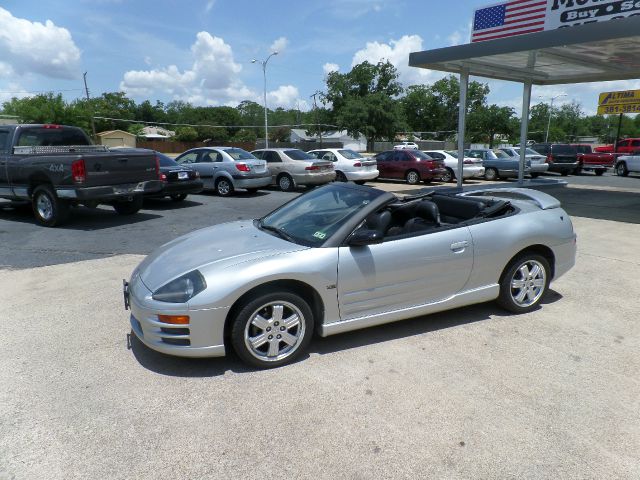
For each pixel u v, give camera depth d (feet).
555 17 38.40
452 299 13.48
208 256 11.85
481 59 43.16
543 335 13.14
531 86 53.47
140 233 27.32
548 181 57.57
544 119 292.81
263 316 11.18
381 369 11.27
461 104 47.09
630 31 30.50
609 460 8.13
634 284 17.61
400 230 14.11
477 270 13.60
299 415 9.47
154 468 8.04
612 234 26.71
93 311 15.25
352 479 7.74
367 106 214.07
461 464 8.06
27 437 8.87
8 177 29.78
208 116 312.50
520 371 11.14
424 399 9.99
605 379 10.78
